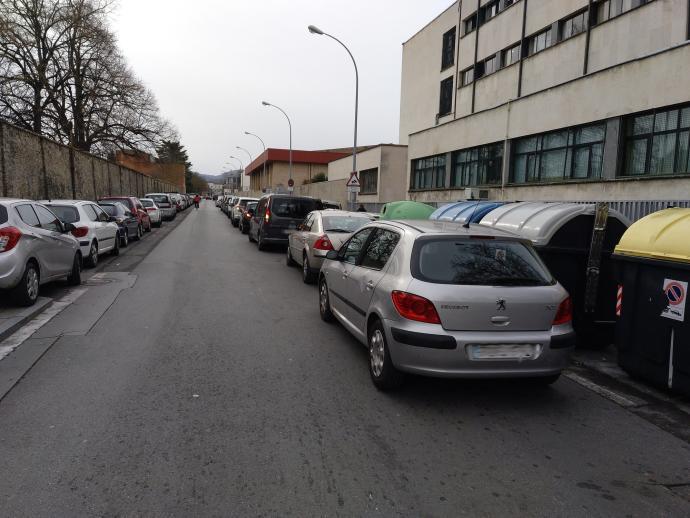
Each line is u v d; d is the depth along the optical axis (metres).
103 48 35.56
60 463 3.35
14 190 16.47
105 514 2.83
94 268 12.24
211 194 175.00
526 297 4.45
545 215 6.72
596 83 16.28
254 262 14.00
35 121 33.41
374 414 4.30
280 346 6.14
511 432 4.07
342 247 6.89
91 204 13.39
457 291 4.37
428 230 5.00
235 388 4.76
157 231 24.78
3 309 7.42
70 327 6.77
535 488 3.26
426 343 4.30
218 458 3.47
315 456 3.55
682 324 4.73
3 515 2.80
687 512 3.05
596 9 19.58
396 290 4.57
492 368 4.36
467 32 30.12
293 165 64.31
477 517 2.93
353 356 5.84
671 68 13.58
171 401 4.41
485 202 9.58
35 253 7.82
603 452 3.79
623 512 3.03
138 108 38.53
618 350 5.51
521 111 20.39
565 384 5.27
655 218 5.31
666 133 13.95
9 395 4.46
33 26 32.41
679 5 15.79
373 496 3.09
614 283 6.58
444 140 27.17
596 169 16.56
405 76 39.81
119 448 3.57
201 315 7.60
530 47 23.98
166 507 2.91
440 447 3.76
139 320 7.21
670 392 5.09
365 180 38.12
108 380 4.87
